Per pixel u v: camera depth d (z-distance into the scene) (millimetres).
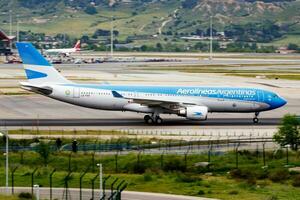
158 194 165625
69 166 198000
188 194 166000
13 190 167750
